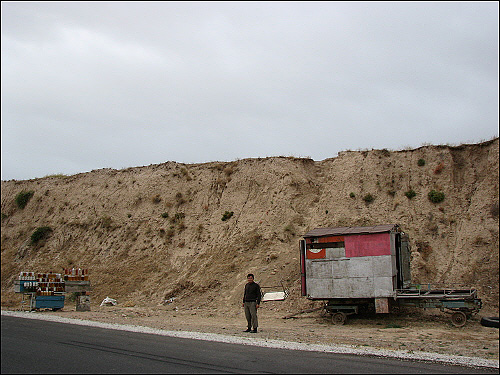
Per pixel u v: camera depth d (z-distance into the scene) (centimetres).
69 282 2642
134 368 991
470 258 2492
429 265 2534
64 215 4159
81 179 4434
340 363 1084
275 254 2852
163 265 3216
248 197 3434
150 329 1684
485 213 2680
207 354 1166
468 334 1752
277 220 3145
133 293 3042
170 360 1083
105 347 1259
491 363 1134
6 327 1728
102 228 3812
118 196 4022
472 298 1889
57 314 2367
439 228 2723
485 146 3027
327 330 1834
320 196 3253
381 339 1611
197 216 3500
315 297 2047
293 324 2027
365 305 2103
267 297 2456
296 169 3472
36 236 4031
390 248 1956
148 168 4150
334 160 3472
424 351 1362
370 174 3177
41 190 4544
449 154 3056
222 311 2478
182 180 3853
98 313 2466
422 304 1955
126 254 3469
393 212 2914
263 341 1407
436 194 2880
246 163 3656
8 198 4666
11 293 3553
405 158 3173
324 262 2052
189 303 2694
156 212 3706
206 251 3156
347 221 2958
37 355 1134
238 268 2859
